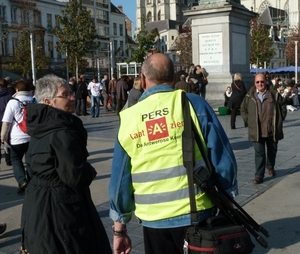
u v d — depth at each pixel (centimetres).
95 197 680
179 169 276
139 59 4003
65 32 3541
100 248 322
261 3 10881
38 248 299
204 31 1978
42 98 340
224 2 1931
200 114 282
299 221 538
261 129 711
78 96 2155
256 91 724
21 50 4516
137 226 545
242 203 614
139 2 12131
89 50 3697
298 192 661
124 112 291
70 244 301
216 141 279
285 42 9012
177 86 1266
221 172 278
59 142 303
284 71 5244
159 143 277
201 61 2002
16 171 718
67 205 307
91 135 1405
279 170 809
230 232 261
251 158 922
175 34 9888
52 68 5647
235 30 1983
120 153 287
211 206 282
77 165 302
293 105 2242
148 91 290
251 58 5259
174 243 284
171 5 11850
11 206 656
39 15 5797
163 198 277
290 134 1263
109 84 2430
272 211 578
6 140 707
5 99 874
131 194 292
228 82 1938
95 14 7175
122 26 7962
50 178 310
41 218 303
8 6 5281
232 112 1378
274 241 481
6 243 510
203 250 257
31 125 316
